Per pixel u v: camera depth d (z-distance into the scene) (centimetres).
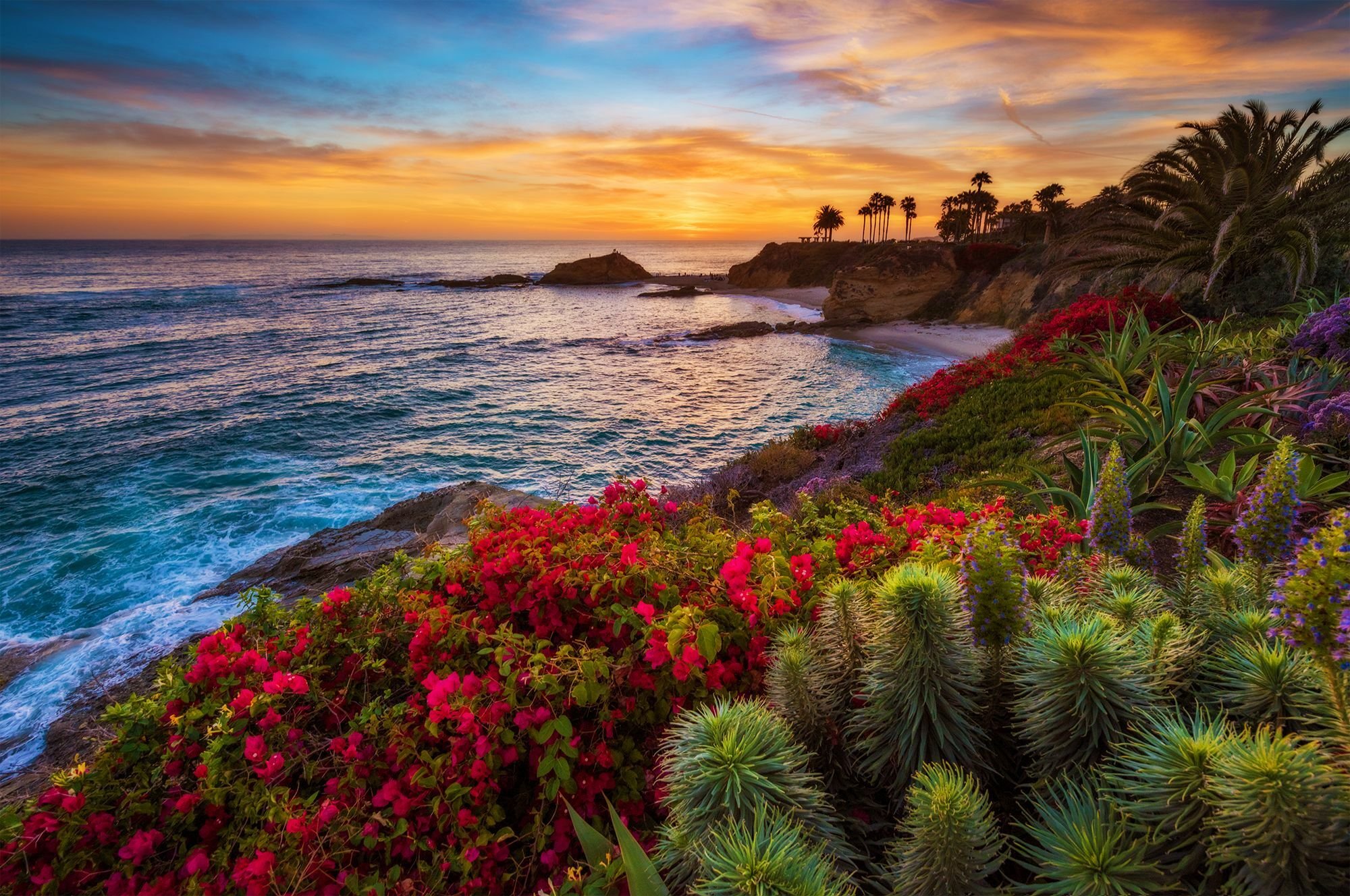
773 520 486
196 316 7294
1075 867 140
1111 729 168
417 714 314
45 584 1352
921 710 188
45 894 271
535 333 6203
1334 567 146
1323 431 597
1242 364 875
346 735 328
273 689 318
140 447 2505
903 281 5809
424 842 278
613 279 13425
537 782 310
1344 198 1555
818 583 355
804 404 3166
